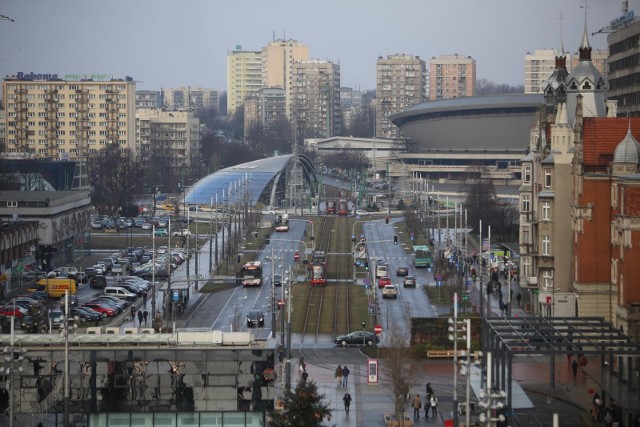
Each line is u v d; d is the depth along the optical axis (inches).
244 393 6850.4
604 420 7293.3
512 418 7130.9
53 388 6865.2
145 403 6845.5
